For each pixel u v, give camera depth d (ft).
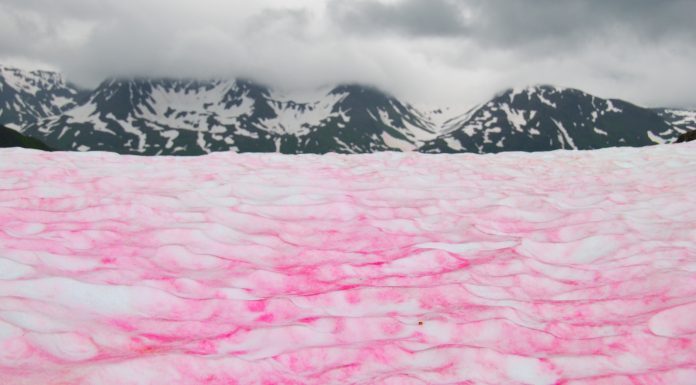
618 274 29.84
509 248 33.99
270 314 23.90
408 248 33.73
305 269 29.43
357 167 61.46
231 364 18.26
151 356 17.69
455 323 23.11
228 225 36.76
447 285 27.09
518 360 20.17
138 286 24.11
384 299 26.07
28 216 34.94
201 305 23.99
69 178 48.08
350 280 28.91
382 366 19.84
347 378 18.88
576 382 18.85
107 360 17.84
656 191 49.65
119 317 22.16
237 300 24.41
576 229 37.93
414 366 19.97
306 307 24.86
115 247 30.32
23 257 25.70
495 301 26.14
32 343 17.65
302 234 36.68
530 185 54.75
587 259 33.55
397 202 45.47
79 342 18.76
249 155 67.51
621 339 21.97
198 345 20.21
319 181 52.29
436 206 44.37
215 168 57.21
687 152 72.69
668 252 31.89
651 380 19.06
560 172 62.44
